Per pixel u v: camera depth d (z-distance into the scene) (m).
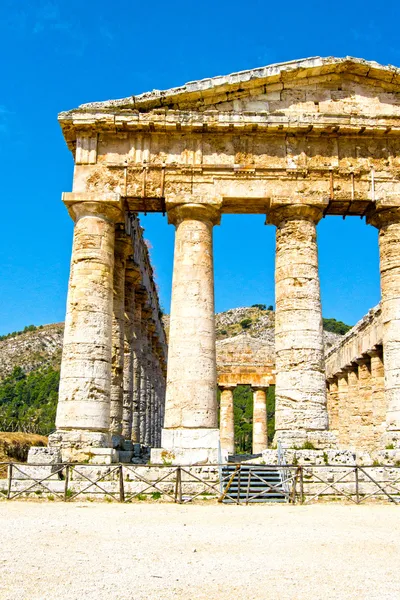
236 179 25.42
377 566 9.79
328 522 14.70
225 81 25.42
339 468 21.28
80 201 24.88
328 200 25.27
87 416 22.69
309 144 25.92
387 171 25.88
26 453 32.34
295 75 26.11
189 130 25.45
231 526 13.85
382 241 25.88
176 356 23.70
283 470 20.88
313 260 25.14
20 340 140.75
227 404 54.78
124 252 29.05
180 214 25.23
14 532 12.53
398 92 26.77
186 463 21.91
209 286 24.69
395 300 24.92
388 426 24.31
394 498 20.38
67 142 26.39
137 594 7.95
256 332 147.25
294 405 23.44
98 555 10.33
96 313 23.88
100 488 19.19
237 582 8.68
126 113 25.16
